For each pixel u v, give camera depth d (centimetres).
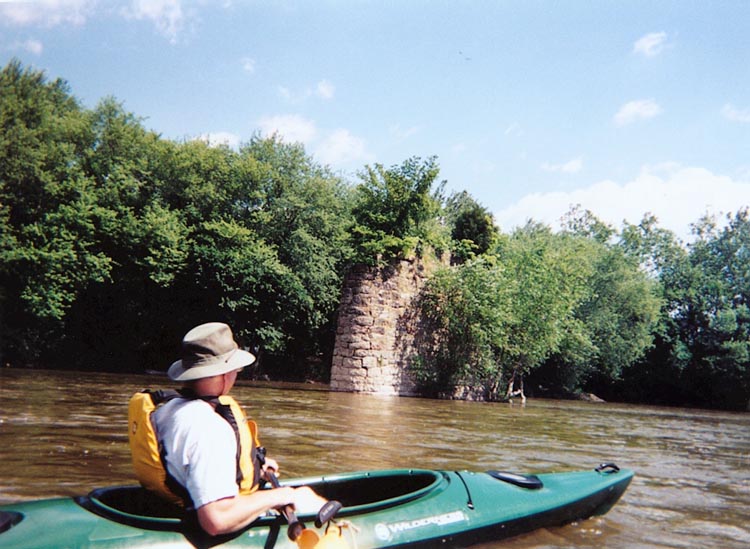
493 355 2433
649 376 4056
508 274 2416
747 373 3862
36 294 2509
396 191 2214
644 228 4700
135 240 2703
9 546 285
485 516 414
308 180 3145
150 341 3014
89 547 292
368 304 2139
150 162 2989
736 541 473
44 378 1958
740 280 4291
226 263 2836
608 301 3684
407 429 1102
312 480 422
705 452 1052
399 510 383
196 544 306
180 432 307
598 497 493
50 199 2667
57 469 599
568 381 3441
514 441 1028
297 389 2219
